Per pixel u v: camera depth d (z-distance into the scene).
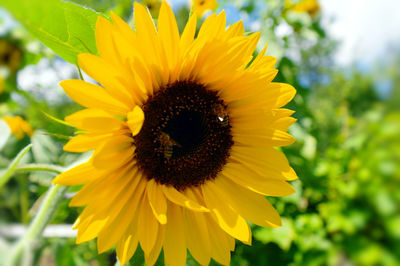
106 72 0.17
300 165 0.41
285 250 0.41
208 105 0.23
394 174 0.60
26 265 0.16
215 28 0.19
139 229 0.20
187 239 0.22
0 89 0.31
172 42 0.19
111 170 0.20
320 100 1.75
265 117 0.23
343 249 0.58
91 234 0.18
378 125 0.67
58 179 0.17
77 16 0.18
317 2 0.40
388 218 0.60
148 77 0.20
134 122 0.18
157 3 0.30
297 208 0.49
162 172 0.23
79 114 0.17
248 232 0.22
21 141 0.25
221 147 0.24
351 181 0.60
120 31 0.17
